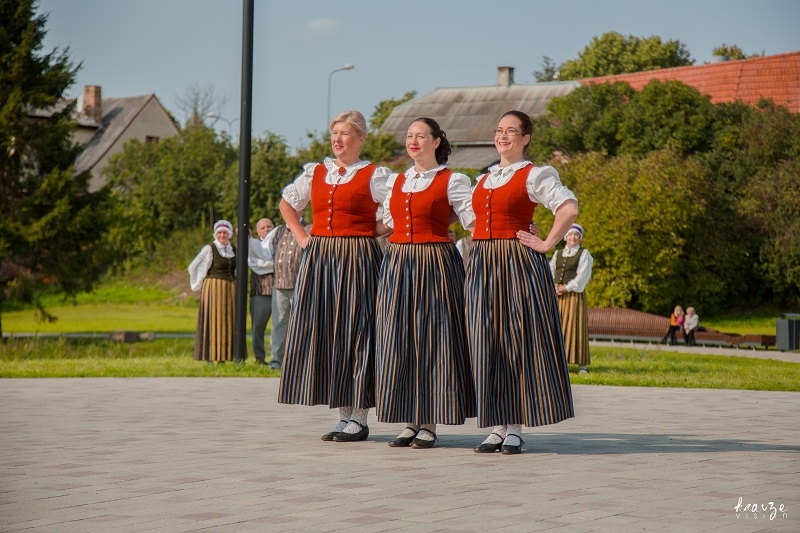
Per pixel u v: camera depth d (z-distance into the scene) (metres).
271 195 49.62
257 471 6.06
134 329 31.66
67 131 27.22
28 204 26.52
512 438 6.98
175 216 52.97
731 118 45.16
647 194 37.91
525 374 6.95
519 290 7.01
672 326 29.69
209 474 5.94
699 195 40.44
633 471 6.11
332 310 7.51
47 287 27.61
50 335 27.62
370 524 4.60
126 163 57.75
